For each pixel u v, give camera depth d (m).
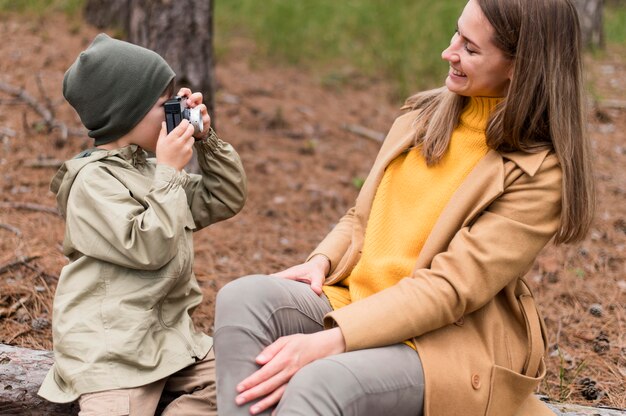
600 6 9.23
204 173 2.59
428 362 2.05
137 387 2.21
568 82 2.11
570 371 3.20
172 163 2.29
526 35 2.05
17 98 5.55
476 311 2.18
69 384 2.23
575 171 2.11
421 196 2.28
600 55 8.98
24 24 7.02
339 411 1.93
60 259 3.70
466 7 2.15
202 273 3.89
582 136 2.13
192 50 4.68
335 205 4.98
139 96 2.35
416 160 2.32
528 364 2.19
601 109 6.93
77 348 2.21
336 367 1.96
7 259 3.61
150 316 2.29
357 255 2.40
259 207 4.84
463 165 2.22
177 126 2.32
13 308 3.26
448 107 2.27
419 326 2.05
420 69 7.84
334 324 2.13
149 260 2.19
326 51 8.44
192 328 2.47
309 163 5.61
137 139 2.41
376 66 8.13
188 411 2.28
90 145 5.06
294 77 7.62
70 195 2.30
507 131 2.10
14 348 2.72
